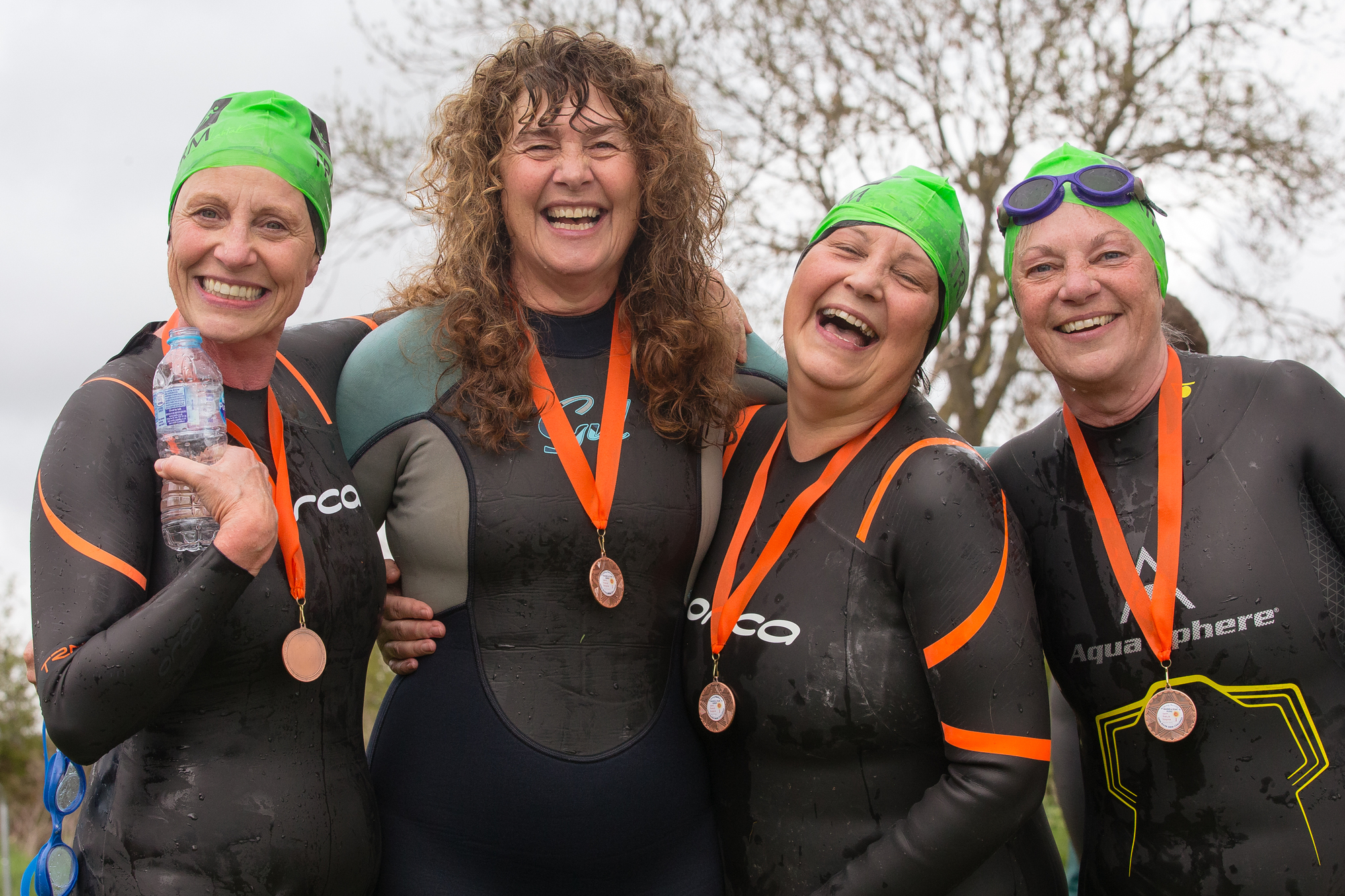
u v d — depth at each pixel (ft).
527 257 8.34
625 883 7.87
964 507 7.45
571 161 8.02
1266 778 7.18
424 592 8.25
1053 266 7.73
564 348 8.56
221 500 6.34
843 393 8.02
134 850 6.70
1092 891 7.98
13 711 52.90
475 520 7.99
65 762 7.14
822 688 7.56
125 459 6.66
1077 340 7.70
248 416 7.34
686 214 8.73
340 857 7.16
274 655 7.00
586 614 8.05
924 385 8.61
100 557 6.38
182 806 6.73
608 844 7.77
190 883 6.64
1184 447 7.70
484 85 8.38
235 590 6.33
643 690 8.16
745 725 7.90
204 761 6.84
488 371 8.20
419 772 7.93
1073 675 7.93
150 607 6.16
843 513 7.88
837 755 7.59
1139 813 7.59
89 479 6.52
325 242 7.52
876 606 7.62
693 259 8.86
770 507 8.32
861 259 7.88
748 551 8.25
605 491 8.11
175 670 6.13
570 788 7.72
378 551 7.83
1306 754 7.16
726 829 8.14
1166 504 7.60
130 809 6.79
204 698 6.88
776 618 7.81
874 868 7.31
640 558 8.18
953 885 7.29
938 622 7.36
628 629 8.14
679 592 8.52
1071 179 7.70
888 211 7.89
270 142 6.98
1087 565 7.85
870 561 7.66
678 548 8.37
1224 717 7.27
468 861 7.77
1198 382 7.89
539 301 8.61
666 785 8.00
